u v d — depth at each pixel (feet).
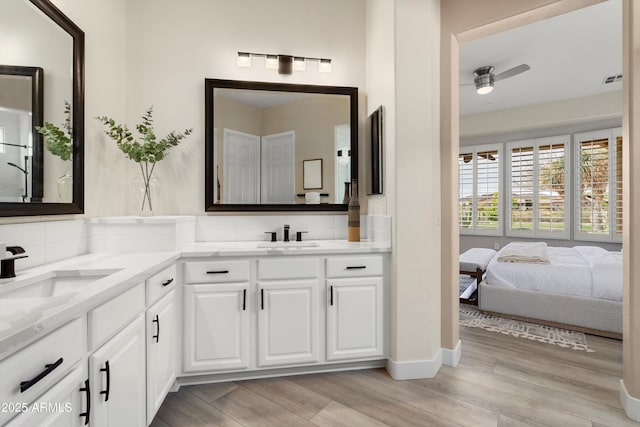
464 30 7.16
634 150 5.40
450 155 7.35
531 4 6.32
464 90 14.37
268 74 8.38
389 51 7.13
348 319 6.88
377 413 5.57
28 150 4.76
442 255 7.47
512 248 11.91
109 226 6.36
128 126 7.80
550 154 16.87
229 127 8.11
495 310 10.65
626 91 5.56
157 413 5.54
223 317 6.39
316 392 6.21
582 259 11.05
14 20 4.48
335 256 6.86
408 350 6.81
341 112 8.55
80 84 5.94
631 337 5.50
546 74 12.72
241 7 8.29
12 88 4.48
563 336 9.09
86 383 3.24
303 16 8.55
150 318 4.87
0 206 4.20
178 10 8.04
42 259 5.01
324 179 8.48
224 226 8.12
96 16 6.66
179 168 7.98
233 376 6.65
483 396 6.11
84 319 3.26
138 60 7.87
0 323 2.39
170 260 5.62
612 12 8.85
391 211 7.02
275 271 6.61
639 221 5.39
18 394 2.33
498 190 18.38
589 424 5.29
